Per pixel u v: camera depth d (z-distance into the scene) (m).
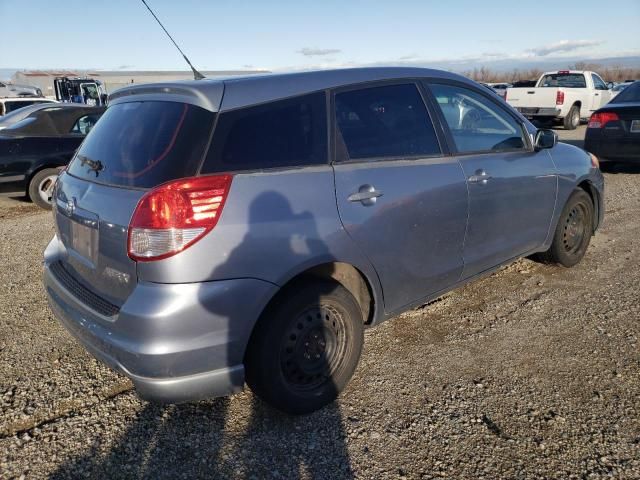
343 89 2.90
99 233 2.49
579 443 2.52
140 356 2.25
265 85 2.63
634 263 4.87
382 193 2.88
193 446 2.55
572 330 3.63
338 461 2.44
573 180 4.42
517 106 17.23
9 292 4.47
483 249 3.64
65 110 8.18
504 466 2.38
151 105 2.67
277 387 2.60
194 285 2.26
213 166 2.36
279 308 2.54
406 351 3.40
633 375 3.07
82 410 2.82
